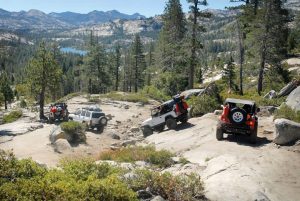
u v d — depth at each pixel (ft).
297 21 304.71
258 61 143.84
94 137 93.61
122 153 57.72
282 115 66.85
